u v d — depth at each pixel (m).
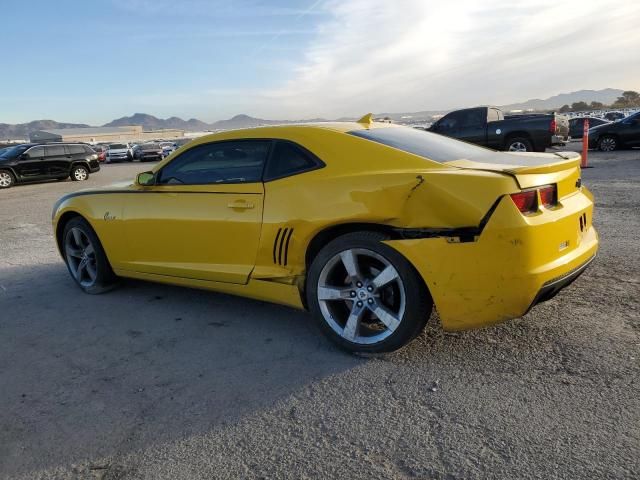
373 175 3.12
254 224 3.59
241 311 4.24
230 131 3.90
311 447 2.40
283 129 3.68
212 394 2.94
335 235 3.36
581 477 2.07
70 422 2.73
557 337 3.33
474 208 2.79
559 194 3.13
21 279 5.58
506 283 2.80
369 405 2.71
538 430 2.39
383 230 3.12
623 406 2.53
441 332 3.51
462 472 2.15
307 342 3.56
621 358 3.00
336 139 3.45
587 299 3.92
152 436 2.56
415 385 2.87
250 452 2.39
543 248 2.86
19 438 2.61
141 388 3.06
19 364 3.48
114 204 4.51
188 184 4.04
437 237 2.90
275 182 3.54
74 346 3.73
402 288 3.03
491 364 3.04
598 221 6.64
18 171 19.38
